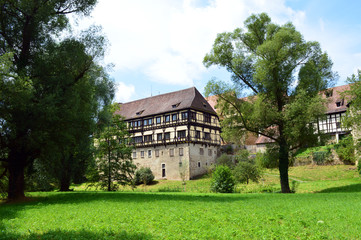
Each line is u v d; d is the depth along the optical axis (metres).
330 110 47.41
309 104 23.62
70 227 8.80
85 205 14.99
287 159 26.66
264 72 24.81
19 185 20.52
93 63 22.20
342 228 7.87
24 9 19.25
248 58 26.89
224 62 27.58
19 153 20.25
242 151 44.84
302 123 23.66
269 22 27.64
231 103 26.58
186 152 53.53
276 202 14.84
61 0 21.09
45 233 8.05
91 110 22.50
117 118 35.84
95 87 25.34
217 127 60.56
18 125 18.02
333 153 43.38
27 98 17.09
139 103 64.81
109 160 34.75
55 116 17.58
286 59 25.52
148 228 8.60
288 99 26.58
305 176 40.25
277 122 25.81
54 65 19.84
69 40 20.88
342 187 27.20
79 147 22.88
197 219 9.56
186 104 55.66
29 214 12.12
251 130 26.77
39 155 20.97
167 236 7.43
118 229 8.34
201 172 55.19
